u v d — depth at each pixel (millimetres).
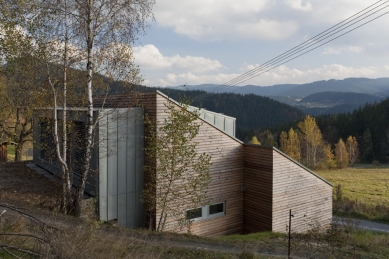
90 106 11234
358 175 45594
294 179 14773
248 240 11625
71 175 12695
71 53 10883
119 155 12484
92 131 11641
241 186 15148
